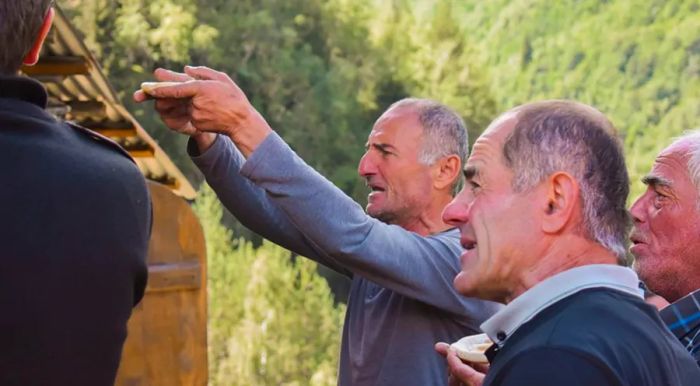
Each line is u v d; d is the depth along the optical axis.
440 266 3.20
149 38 28.84
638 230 3.05
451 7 36.16
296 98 30.48
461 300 3.23
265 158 2.90
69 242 2.01
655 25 32.44
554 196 2.22
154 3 29.45
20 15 2.07
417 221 3.49
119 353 2.07
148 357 5.03
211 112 2.88
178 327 5.07
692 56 31.02
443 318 3.28
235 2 30.48
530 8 36.41
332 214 2.98
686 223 2.97
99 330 2.03
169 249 5.07
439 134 3.47
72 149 2.08
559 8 35.59
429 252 3.20
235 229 25.70
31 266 1.97
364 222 3.07
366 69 31.55
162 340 5.05
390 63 32.12
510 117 2.29
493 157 2.27
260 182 2.93
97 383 2.03
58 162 2.04
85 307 2.01
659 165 3.04
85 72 6.41
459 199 2.34
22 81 2.07
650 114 30.81
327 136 30.41
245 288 15.67
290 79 30.44
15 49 2.08
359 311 3.43
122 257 2.06
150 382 5.02
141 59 28.86
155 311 5.04
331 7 31.97
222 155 3.30
